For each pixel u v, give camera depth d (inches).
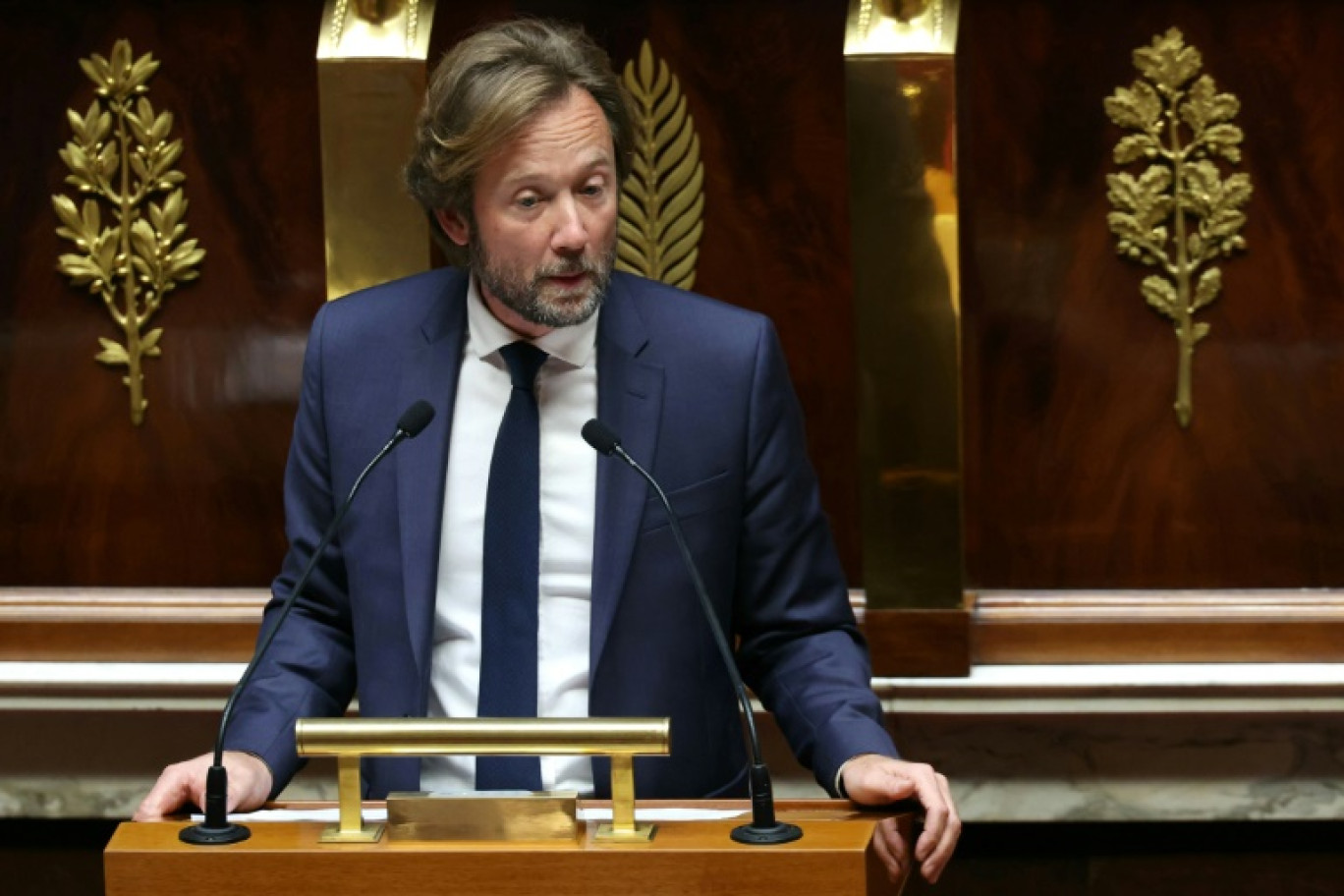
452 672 330.0
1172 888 483.8
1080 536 474.0
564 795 255.6
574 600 330.0
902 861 279.4
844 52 438.9
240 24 474.9
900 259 443.5
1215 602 467.2
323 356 343.9
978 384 471.5
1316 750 453.7
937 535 453.1
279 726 319.9
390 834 256.2
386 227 442.9
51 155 481.1
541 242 310.5
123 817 478.9
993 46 464.8
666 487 330.6
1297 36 459.2
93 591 487.2
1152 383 469.1
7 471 489.7
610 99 322.3
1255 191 462.9
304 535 343.9
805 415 474.6
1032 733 457.4
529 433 330.0
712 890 247.9
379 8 444.5
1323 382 465.4
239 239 480.7
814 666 331.6
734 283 472.7
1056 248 468.1
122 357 484.1
